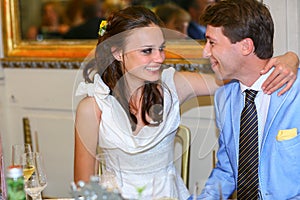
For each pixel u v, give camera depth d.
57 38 4.04
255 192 2.39
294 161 2.33
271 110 2.37
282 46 3.35
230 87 2.51
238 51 2.34
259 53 2.34
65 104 4.08
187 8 3.61
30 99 4.20
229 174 2.49
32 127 4.23
